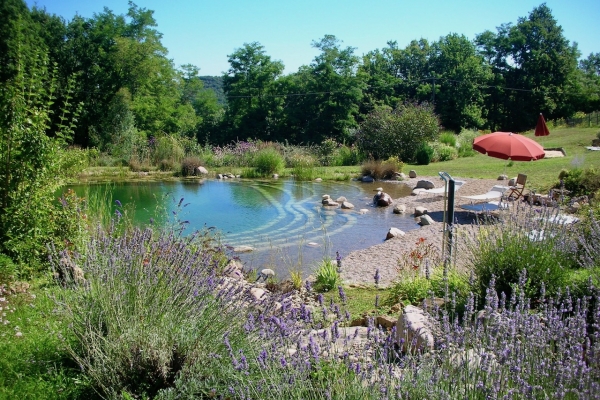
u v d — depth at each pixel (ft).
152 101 174.29
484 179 70.23
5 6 126.00
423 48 246.27
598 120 169.89
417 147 104.17
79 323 13.89
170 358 12.77
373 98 196.85
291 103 189.16
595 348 10.81
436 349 12.35
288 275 30.27
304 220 49.03
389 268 30.83
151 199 60.90
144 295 13.96
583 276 19.76
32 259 24.12
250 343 12.66
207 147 110.11
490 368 10.51
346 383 10.69
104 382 12.53
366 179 80.12
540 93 208.74
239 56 190.29
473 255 22.66
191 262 16.21
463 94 198.90
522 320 12.14
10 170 25.07
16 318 17.74
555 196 48.14
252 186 75.41
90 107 146.72
